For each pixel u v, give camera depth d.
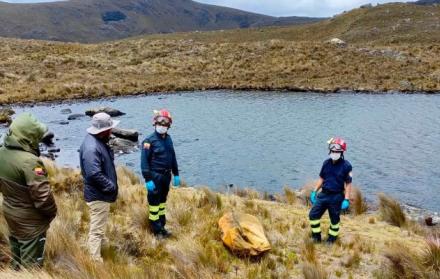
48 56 58.44
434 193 15.03
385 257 7.72
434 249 7.32
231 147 21.92
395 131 24.73
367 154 20.03
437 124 26.41
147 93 43.69
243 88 46.69
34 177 4.99
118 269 5.88
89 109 30.98
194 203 10.87
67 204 9.46
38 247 5.40
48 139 22.53
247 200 12.17
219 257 7.43
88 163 6.27
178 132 25.53
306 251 8.04
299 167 18.41
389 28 98.81
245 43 67.56
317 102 36.50
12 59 55.47
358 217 11.53
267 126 26.86
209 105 35.62
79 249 6.43
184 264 6.79
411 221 11.17
